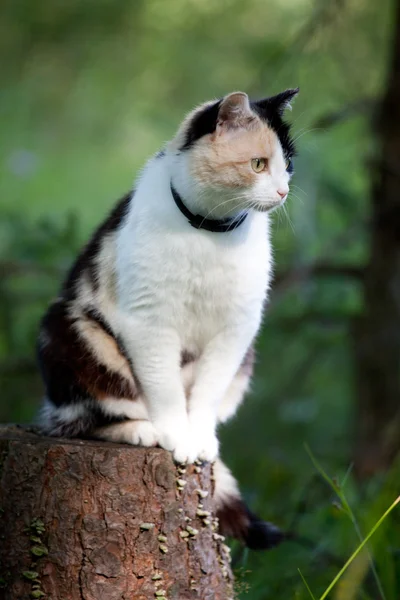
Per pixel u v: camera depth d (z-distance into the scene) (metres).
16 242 8.90
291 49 8.84
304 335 10.02
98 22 11.15
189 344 5.90
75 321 5.90
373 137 9.17
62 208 14.62
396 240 9.18
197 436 5.64
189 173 5.44
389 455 8.86
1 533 5.32
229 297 5.63
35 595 5.21
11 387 9.61
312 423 11.22
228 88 10.73
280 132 5.73
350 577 5.58
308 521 7.76
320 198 8.90
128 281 5.53
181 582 5.35
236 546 6.89
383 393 9.32
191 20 11.08
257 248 5.69
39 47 12.19
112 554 5.20
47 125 15.47
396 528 6.75
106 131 15.23
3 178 15.44
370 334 9.31
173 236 5.43
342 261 9.92
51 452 5.23
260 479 9.21
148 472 5.27
